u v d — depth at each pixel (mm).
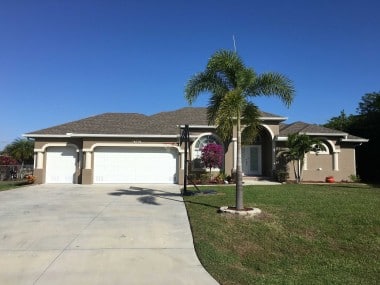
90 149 24969
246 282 7785
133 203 15656
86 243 9789
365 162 31031
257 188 19469
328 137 27016
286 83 13328
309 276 8438
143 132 25578
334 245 10391
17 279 7492
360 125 32312
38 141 25531
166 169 25391
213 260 8812
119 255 8930
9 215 13125
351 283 8172
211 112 13836
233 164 25891
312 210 13305
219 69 13305
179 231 11047
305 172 26438
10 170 38031
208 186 22000
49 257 8734
